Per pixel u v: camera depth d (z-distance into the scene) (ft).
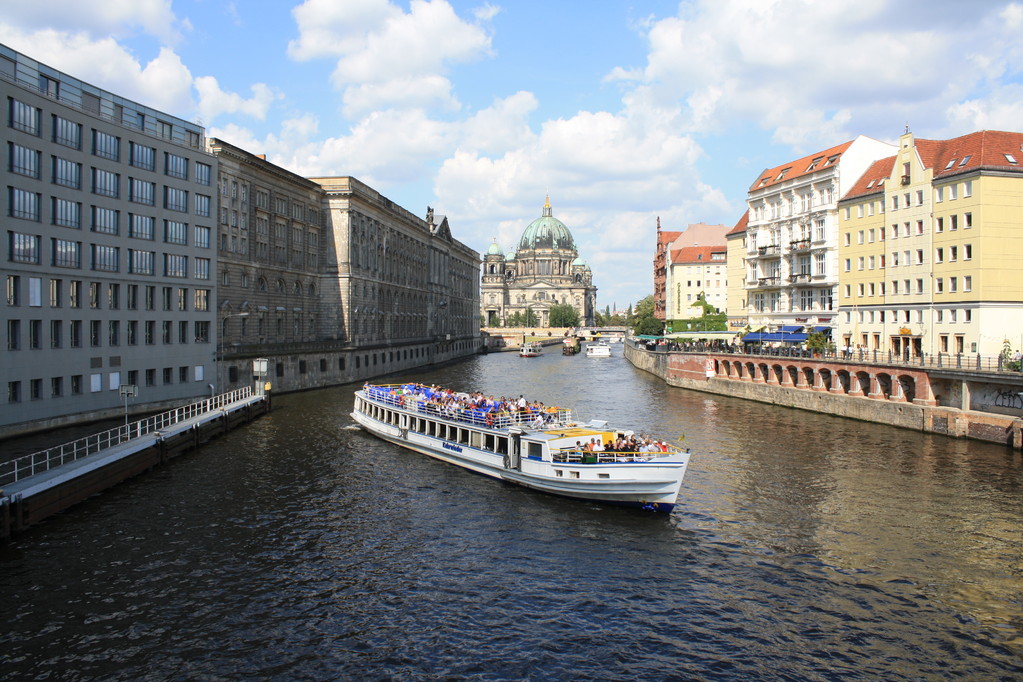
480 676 69.82
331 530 109.19
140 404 204.23
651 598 86.17
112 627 78.02
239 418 196.75
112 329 194.59
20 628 77.25
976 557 96.78
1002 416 157.79
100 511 115.55
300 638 76.69
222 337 250.57
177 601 84.43
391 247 417.49
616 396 268.21
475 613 82.64
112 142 194.49
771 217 305.73
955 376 169.58
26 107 166.81
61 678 68.28
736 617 81.30
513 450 133.18
